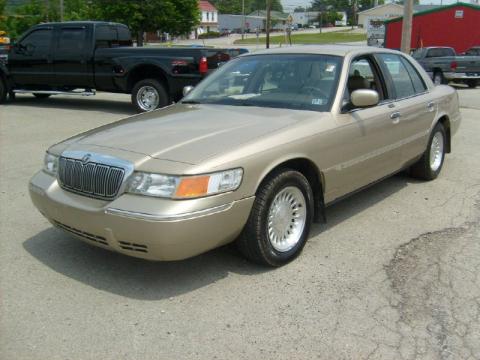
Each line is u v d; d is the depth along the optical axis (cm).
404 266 439
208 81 570
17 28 3741
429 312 369
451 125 720
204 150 383
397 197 623
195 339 334
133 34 4116
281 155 411
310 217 453
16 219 538
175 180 359
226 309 369
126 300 380
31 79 1384
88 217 380
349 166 489
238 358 316
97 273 420
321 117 462
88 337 335
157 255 367
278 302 379
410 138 600
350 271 428
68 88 1376
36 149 859
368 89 500
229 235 391
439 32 3353
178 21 4147
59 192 410
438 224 536
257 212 401
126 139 412
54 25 1332
